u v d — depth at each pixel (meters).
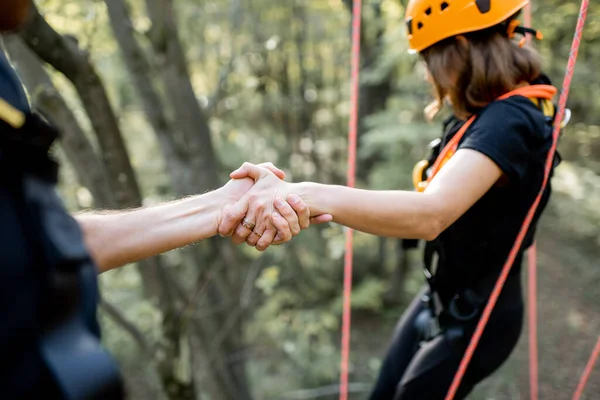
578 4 4.20
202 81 6.62
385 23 5.64
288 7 6.83
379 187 5.88
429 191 1.25
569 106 5.71
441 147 1.51
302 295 7.07
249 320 5.11
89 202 3.89
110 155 2.49
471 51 1.37
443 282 1.59
